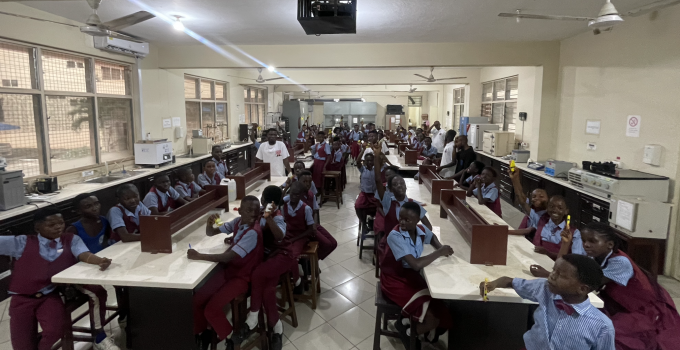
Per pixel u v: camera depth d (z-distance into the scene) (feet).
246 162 31.71
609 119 15.08
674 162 11.90
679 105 11.71
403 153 24.64
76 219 12.78
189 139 26.04
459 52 19.54
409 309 7.26
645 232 11.58
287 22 14.99
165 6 12.81
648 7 10.73
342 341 8.94
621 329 6.71
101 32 9.20
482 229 7.34
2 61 12.38
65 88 14.99
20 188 10.92
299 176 12.07
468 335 6.75
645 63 13.05
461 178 15.49
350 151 36.68
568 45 18.08
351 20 9.55
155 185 11.19
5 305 10.44
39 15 13.25
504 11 13.35
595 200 13.50
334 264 13.33
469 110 31.89
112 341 8.23
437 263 7.49
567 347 5.01
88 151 16.53
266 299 8.24
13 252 7.38
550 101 19.16
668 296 6.79
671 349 6.49
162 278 6.71
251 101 38.29
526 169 19.19
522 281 5.78
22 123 13.21
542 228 8.70
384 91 50.60
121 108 18.70
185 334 7.08
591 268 4.70
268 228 8.73
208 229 8.91
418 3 12.42
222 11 13.37
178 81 23.43
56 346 8.07
